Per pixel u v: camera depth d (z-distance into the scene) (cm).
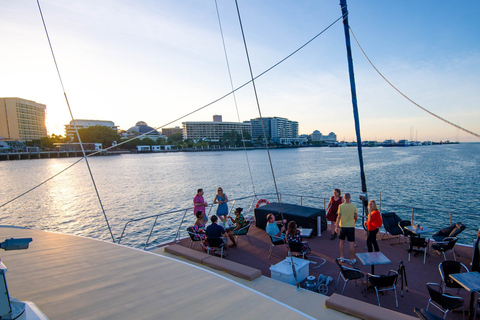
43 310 372
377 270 704
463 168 6284
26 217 2845
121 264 568
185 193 4041
